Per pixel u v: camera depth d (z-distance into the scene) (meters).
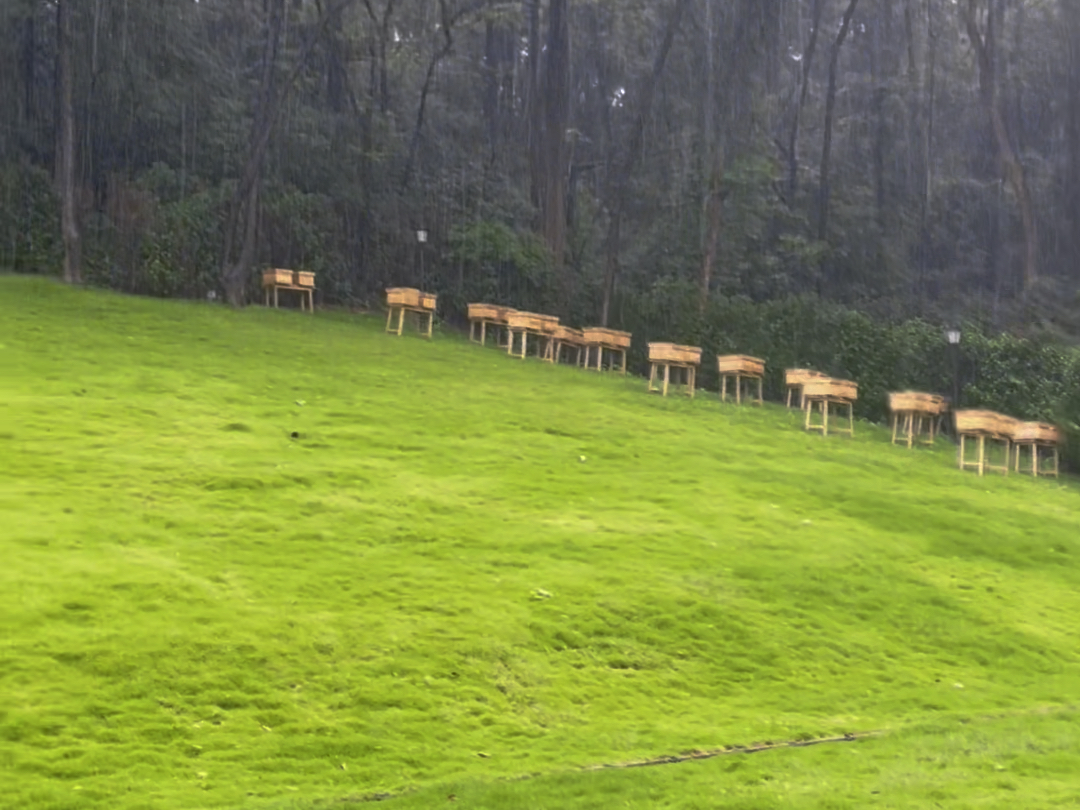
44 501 15.91
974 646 15.86
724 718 12.58
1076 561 20.61
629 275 48.22
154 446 19.28
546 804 9.80
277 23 38.38
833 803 10.00
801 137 60.50
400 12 52.59
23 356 24.97
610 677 13.23
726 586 16.23
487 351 34.59
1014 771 11.21
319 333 32.94
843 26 51.81
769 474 23.14
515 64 56.47
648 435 25.34
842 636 15.42
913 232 56.56
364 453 20.78
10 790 9.34
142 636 12.15
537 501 19.14
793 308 39.84
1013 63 60.50
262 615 13.16
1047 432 29.31
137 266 37.22
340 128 43.97
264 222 39.66
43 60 40.34
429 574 15.18
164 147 41.44
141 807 9.30
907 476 25.41
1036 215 56.97
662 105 51.78
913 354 37.94
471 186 46.94
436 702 11.93
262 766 10.31
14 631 11.88
